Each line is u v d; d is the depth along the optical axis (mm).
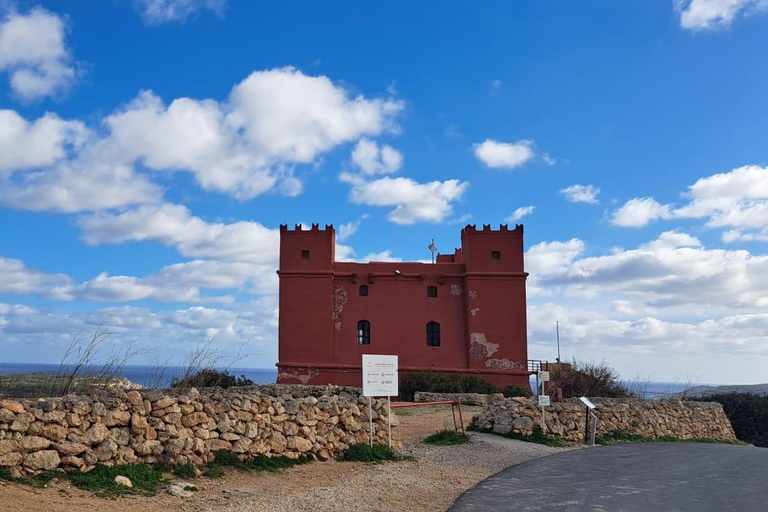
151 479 10164
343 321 43938
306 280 43719
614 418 23844
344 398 15531
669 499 11234
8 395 11727
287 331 43156
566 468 14805
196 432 11609
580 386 39875
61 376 12992
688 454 18391
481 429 21797
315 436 14070
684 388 40844
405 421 24766
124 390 11859
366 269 44875
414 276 44469
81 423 9961
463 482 12961
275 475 12125
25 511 7855
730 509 10484
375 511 10039
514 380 42531
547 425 21312
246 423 12570
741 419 42719
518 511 10023
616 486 12438
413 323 44094
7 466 8984
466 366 43531
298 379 42562
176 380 15211
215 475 11211
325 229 44375
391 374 16266
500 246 44281
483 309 43562
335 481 12156
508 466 15203
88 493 9094
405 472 13688
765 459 17422
